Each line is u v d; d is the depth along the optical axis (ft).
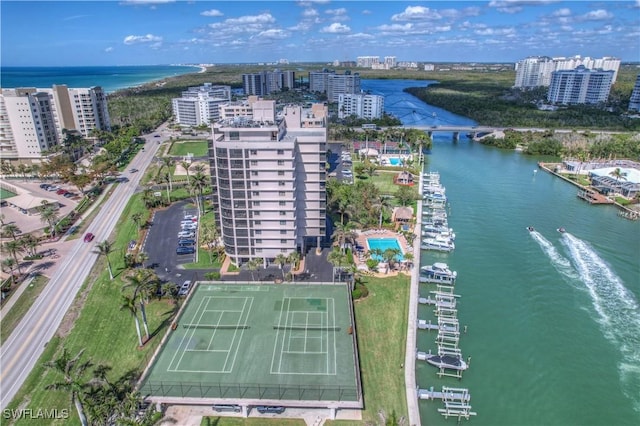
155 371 274.16
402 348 304.91
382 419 235.40
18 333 315.17
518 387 281.13
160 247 452.76
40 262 419.74
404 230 500.74
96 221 523.70
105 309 344.90
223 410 250.37
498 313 356.79
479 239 494.59
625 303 374.02
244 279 389.19
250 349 295.28
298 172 403.75
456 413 256.73
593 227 531.91
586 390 280.51
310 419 246.68
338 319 330.13
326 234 481.46
